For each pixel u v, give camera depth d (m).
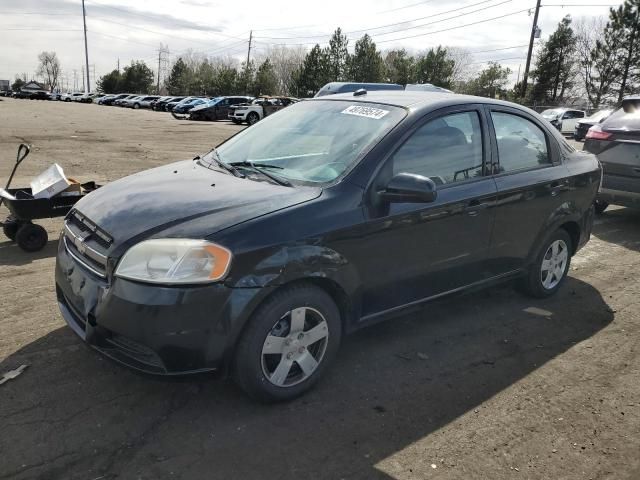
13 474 2.51
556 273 4.94
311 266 2.99
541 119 4.70
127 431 2.85
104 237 2.99
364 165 3.33
